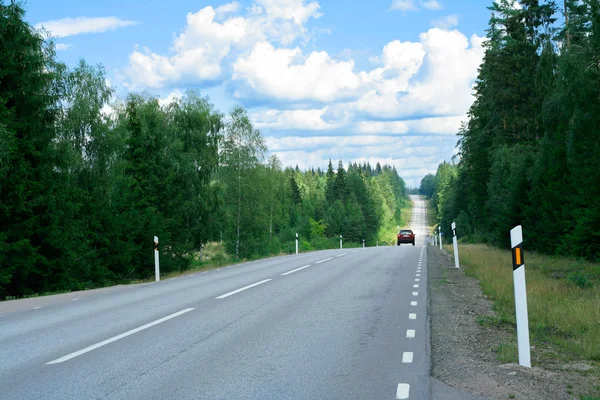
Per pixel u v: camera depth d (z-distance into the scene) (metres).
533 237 32.16
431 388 5.87
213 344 8.11
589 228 22.84
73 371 6.66
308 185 170.25
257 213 48.69
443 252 34.66
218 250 62.72
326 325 9.62
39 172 24.81
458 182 79.06
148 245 33.81
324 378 6.26
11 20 24.31
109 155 38.50
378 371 6.57
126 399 5.51
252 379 6.22
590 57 25.05
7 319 11.20
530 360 7.30
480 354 7.55
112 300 13.92
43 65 26.48
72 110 37.16
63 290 25.23
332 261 26.66
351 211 130.62
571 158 24.59
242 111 49.72
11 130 23.12
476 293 14.38
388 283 16.42
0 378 6.41
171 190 38.62
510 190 37.97
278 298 13.22
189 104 45.41
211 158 45.09
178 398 5.54
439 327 9.54
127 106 40.75
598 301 11.81
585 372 6.76
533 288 14.52
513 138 46.84
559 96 27.27
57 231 24.91
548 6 43.53
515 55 45.19
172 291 15.59
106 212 31.28
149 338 8.63
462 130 63.75
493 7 50.69
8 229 23.16
